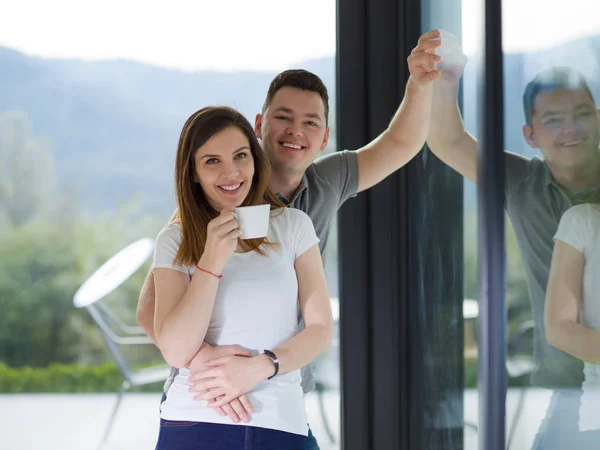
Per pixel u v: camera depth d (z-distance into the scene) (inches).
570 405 40.3
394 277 92.9
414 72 71.9
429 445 80.9
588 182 37.8
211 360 56.2
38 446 139.8
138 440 144.0
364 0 93.7
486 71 43.1
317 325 59.4
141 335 170.4
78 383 167.0
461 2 66.2
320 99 74.7
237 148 59.9
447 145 70.4
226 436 55.5
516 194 43.0
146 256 148.1
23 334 165.6
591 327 38.3
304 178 75.6
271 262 58.8
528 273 43.1
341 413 95.0
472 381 65.1
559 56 39.4
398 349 92.5
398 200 92.0
